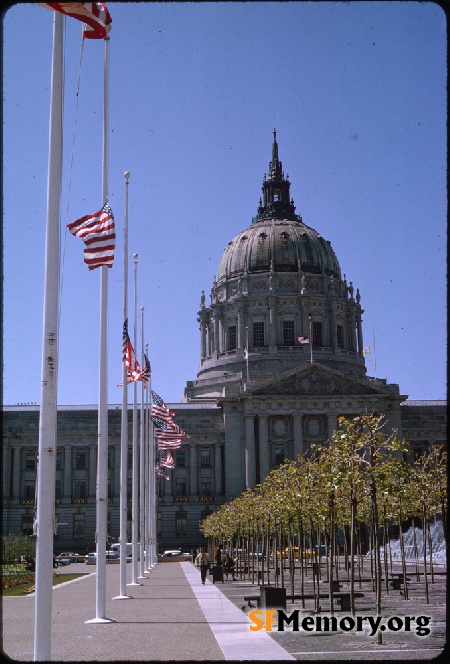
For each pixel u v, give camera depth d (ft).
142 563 252.83
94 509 507.71
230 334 604.90
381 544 372.17
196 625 109.40
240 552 341.41
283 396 497.46
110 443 513.45
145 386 273.54
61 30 83.82
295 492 149.28
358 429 117.91
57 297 81.35
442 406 534.78
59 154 82.69
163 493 514.27
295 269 608.19
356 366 593.42
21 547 322.14
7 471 508.94
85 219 121.70
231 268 624.18
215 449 517.96
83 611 135.03
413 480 150.92
